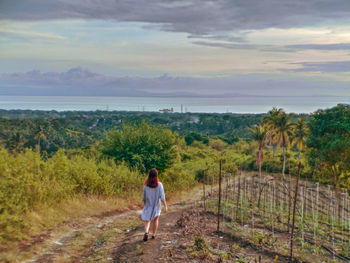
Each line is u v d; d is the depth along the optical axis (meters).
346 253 8.15
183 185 29.45
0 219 7.36
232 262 6.16
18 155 10.67
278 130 56.84
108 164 21.53
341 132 28.91
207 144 92.06
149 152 26.09
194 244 6.77
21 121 93.31
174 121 197.88
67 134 103.75
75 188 13.54
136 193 17.89
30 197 9.46
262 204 16.19
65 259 6.49
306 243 8.47
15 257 6.18
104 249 7.09
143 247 6.63
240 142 92.38
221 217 11.73
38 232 8.16
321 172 31.55
